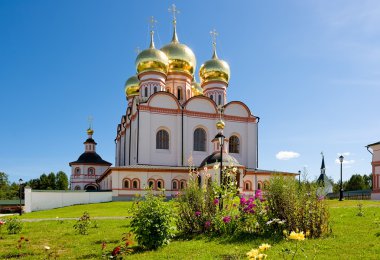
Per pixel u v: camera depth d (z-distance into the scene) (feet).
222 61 196.13
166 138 161.17
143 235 38.86
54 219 81.10
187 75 185.98
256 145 176.35
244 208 43.21
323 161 214.48
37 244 45.52
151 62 173.99
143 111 156.87
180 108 163.53
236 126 175.22
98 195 144.05
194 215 47.57
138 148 153.58
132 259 34.19
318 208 39.96
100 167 240.94
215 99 191.83
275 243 36.60
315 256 30.60
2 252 40.11
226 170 54.03
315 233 39.14
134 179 147.54
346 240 36.99
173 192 150.10
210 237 43.29
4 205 184.44
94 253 38.06
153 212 39.60
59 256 37.60
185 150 161.48
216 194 48.32
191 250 36.86
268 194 42.01
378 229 43.16
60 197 140.26
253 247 35.81
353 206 80.53
